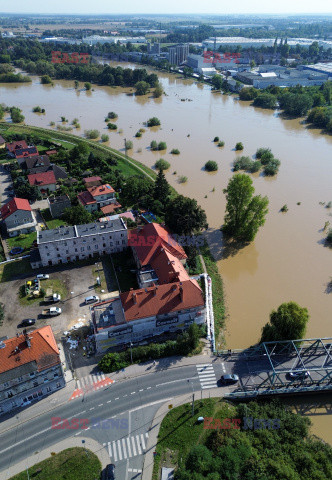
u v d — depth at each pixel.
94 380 83.06
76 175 178.88
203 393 80.50
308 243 138.50
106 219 136.75
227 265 126.06
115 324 88.69
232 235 140.62
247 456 65.75
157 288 92.50
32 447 70.31
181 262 114.88
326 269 125.25
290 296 113.31
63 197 146.12
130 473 66.12
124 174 182.75
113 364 85.25
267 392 80.12
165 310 91.06
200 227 135.00
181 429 73.19
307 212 158.38
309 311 107.44
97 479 65.19
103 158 196.75
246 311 107.31
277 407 77.12
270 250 134.12
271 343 88.44
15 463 67.75
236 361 88.19
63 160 193.62
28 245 128.25
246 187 126.44
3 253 123.31
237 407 76.56
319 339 86.62
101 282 111.44
